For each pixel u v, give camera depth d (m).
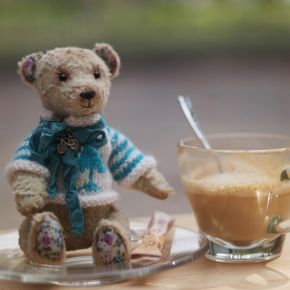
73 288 0.45
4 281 0.47
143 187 0.50
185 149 0.51
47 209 0.47
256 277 0.47
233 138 0.55
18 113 1.67
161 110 1.72
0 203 1.14
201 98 1.85
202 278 0.47
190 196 0.51
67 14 1.90
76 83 0.47
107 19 1.99
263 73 2.11
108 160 0.50
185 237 0.51
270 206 0.49
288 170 0.48
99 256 0.45
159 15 2.11
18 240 0.48
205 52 2.17
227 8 2.12
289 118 1.64
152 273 0.45
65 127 0.47
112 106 1.74
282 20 2.09
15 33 1.84
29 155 0.47
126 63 2.07
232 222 0.49
